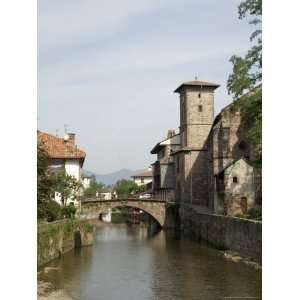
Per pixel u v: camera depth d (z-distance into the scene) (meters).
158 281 31.09
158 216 72.75
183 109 83.44
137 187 148.38
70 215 50.78
